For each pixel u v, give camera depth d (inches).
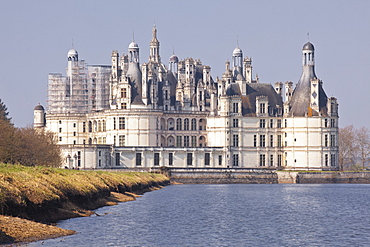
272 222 5698.8
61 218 5324.8
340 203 7411.4
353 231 5226.4
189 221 5664.4
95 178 7042.3
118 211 6166.3
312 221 5787.4
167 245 4569.4
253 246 4589.1
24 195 4916.3
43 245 4311.0
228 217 5989.2
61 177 5999.0
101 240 4638.3
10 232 4441.4
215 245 4596.5
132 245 4539.9
